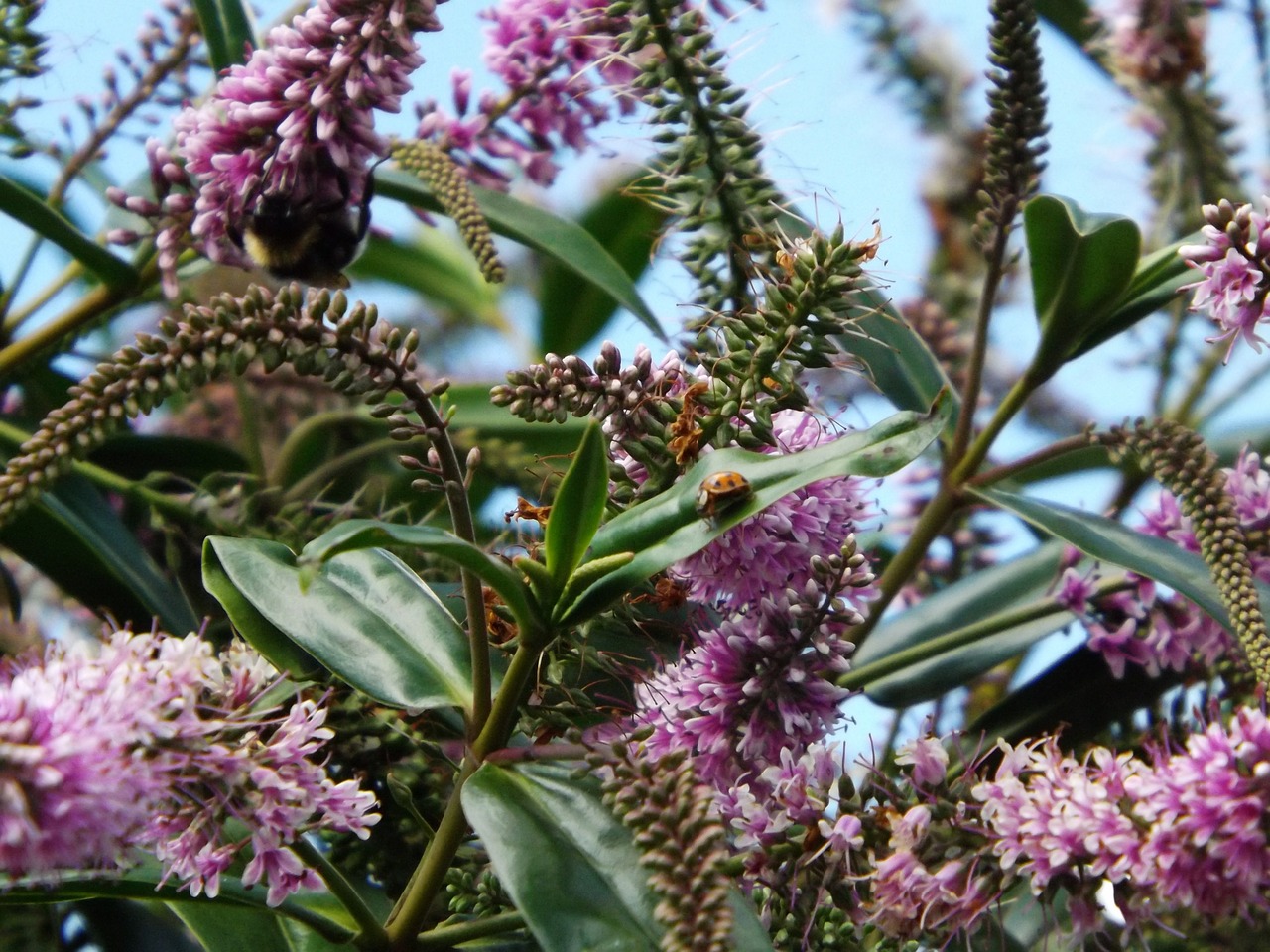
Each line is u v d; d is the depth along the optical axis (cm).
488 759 59
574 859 57
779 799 59
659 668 62
